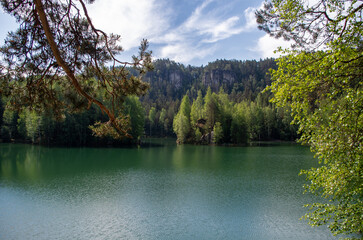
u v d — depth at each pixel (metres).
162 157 37.06
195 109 73.50
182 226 12.36
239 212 14.10
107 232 11.66
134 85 5.86
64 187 19.27
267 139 80.00
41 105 5.91
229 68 198.75
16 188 18.83
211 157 37.06
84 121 52.84
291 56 5.45
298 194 17.48
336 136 5.50
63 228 12.01
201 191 18.36
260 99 99.44
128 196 17.12
